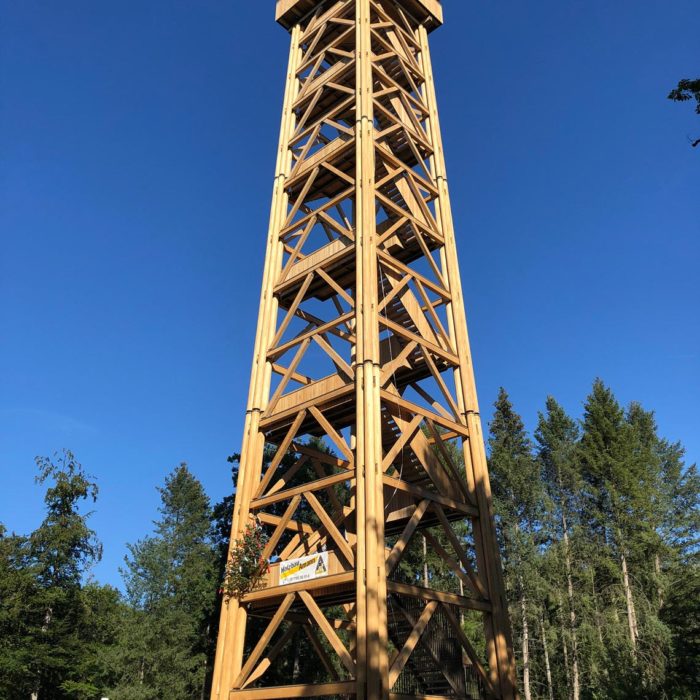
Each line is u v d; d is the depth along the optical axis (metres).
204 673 45.03
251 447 19.39
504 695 16.28
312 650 38.81
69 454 40.09
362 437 15.94
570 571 45.25
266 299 21.88
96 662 40.41
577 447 56.59
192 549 55.19
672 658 25.45
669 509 55.75
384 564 14.41
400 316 21.44
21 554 36.31
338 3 26.95
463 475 45.50
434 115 26.11
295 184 24.48
